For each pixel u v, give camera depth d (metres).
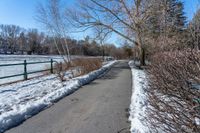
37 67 24.23
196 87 3.04
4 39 104.31
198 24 7.91
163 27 17.83
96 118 5.27
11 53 89.50
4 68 22.38
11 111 5.56
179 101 3.09
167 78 3.72
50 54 84.25
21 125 4.86
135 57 41.59
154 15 20.52
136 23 21.39
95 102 6.84
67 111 5.88
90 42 26.02
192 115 2.78
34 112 5.77
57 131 4.52
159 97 3.77
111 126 4.73
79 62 17.06
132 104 6.46
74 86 9.47
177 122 2.91
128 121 5.03
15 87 9.57
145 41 21.89
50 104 6.56
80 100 7.13
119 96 7.72
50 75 14.17
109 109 6.02
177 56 4.67
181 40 13.22
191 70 3.25
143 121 4.60
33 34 95.19
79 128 4.66
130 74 15.87
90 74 13.81
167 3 19.28
